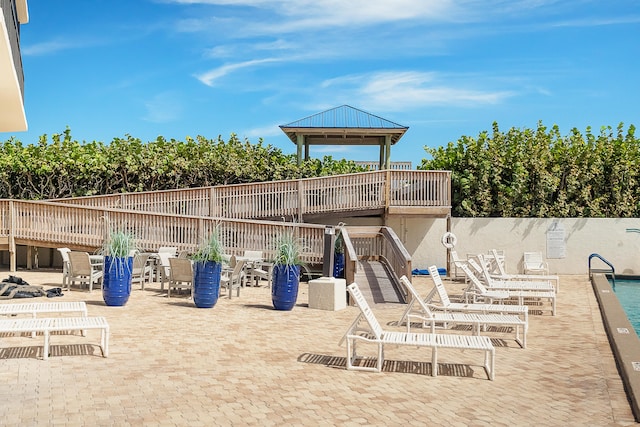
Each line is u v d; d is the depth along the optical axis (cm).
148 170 2650
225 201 2178
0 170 2564
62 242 1967
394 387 727
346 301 1454
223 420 583
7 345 884
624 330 1083
